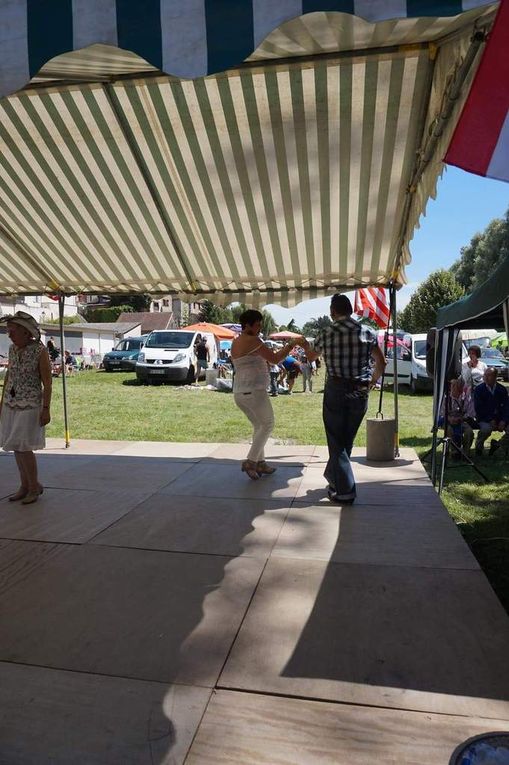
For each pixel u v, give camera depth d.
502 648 2.72
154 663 2.61
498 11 2.05
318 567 3.67
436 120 3.68
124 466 6.68
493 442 8.23
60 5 2.08
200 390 17.08
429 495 5.29
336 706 2.30
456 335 6.20
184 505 5.06
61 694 2.39
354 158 4.75
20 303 29.08
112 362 23.83
